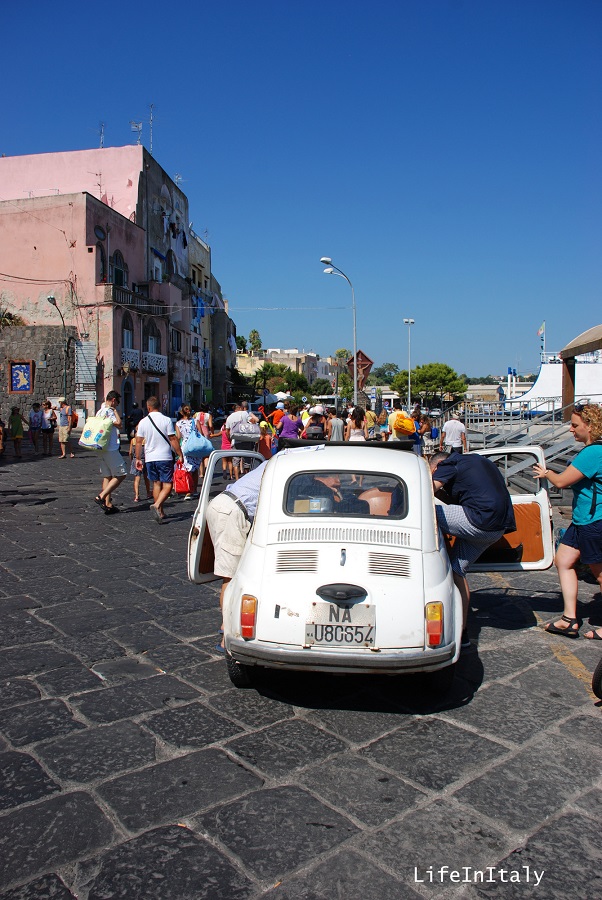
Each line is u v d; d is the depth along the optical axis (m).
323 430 15.27
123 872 2.68
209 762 3.49
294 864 2.73
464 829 2.96
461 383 93.94
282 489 4.48
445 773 3.41
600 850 2.84
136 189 40.12
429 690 4.32
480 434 19.23
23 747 3.62
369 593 3.83
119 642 5.18
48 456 20.58
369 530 4.17
